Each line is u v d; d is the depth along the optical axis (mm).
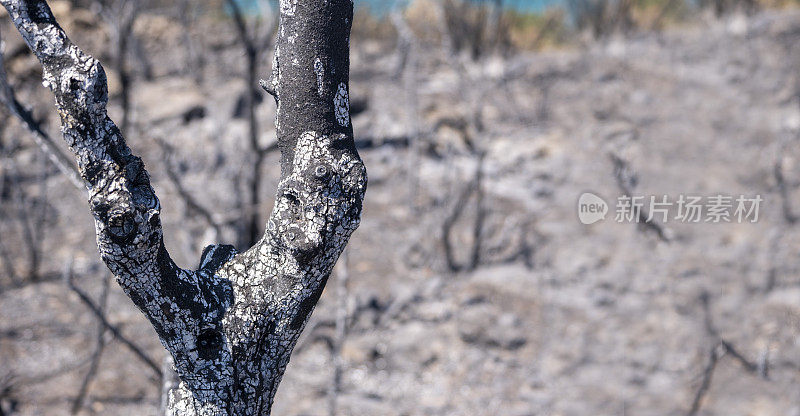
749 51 8492
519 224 4824
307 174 1012
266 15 3639
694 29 10727
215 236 2764
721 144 5594
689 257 4203
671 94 7176
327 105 1020
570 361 3529
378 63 8500
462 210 4805
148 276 962
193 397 1062
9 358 3338
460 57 8758
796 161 5172
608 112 6582
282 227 1031
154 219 929
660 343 3586
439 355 3633
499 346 3676
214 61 7680
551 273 4281
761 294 3877
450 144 5496
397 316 3920
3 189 4934
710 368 3109
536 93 7477
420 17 9062
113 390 3182
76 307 3828
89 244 4566
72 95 868
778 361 3375
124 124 4363
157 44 8070
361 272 4359
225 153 5262
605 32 10336
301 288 1053
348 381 3441
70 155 4227
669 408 3137
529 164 5660
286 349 1097
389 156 5852
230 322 1039
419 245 4676
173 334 1019
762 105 6609
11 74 4883
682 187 4594
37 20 869
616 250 4398
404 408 3270
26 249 4414
